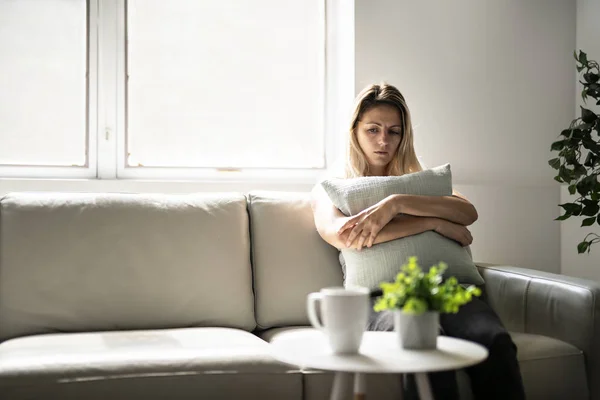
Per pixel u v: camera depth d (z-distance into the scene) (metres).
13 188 2.77
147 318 2.35
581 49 3.33
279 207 2.58
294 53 3.17
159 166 3.01
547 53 3.31
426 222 2.37
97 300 2.31
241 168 3.08
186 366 1.87
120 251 2.37
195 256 2.43
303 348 1.58
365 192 2.39
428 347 1.55
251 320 2.45
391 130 2.60
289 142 3.16
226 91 3.10
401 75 3.10
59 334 2.23
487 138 3.22
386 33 3.08
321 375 1.95
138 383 1.83
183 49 3.05
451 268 2.36
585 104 3.29
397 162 2.63
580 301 2.13
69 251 2.34
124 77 2.97
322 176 2.98
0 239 2.32
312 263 2.51
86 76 2.95
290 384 1.92
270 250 2.51
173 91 3.04
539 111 3.30
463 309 2.03
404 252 2.32
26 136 2.91
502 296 2.43
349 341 1.51
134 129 3.00
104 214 2.40
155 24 3.02
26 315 2.26
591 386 2.13
